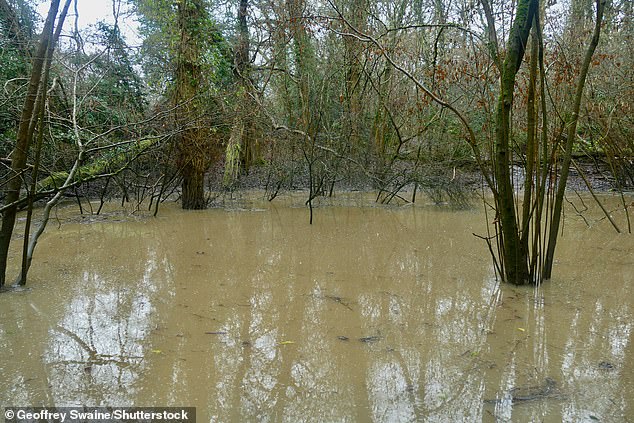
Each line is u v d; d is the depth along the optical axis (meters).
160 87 10.47
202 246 6.58
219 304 4.19
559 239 6.80
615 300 4.19
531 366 2.99
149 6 11.16
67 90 8.62
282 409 2.56
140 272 5.21
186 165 9.90
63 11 4.35
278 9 11.91
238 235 7.40
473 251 6.21
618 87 10.69
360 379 2.86
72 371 2.95
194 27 9.80
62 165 9.23
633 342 3.33
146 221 8.70
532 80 4.25
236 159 11.87
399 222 8.67
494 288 4.59
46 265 5.47
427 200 11.73
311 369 2.99
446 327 3.63
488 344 3.33
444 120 11.41
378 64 11.85
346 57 10.97
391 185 11.80
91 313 3.95
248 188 13.79
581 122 10.61
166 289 4.61
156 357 3.14
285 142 10.88
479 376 2.88
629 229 7.29
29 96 4.32
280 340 3.42
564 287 4.57
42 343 3.35
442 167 10.76
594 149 11.61
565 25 9.26
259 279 4.96
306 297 4.38
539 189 4.47
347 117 11.01
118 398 2.65
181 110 9.23
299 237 7.24
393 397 2.66
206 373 2.94
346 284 4.79
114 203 10.98
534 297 4.30
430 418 2.46
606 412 2.49
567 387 2.74
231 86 11.81
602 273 5.02
